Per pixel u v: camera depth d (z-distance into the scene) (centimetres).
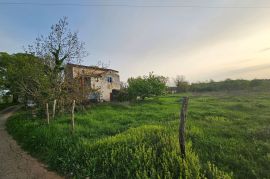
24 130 1352
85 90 1858
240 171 629
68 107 1994
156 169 619
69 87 1681
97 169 688
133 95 3394
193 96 3828
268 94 3278
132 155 695
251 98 2792
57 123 1388
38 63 1697
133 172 629
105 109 2291
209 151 766
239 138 916
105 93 3412
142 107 2400
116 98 3503
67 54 1875
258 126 1105
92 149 802
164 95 4166
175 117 1549
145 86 3344
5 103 4422
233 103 2323
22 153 976
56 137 1005
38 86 1633
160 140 796
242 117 1448
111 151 748
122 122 1456
